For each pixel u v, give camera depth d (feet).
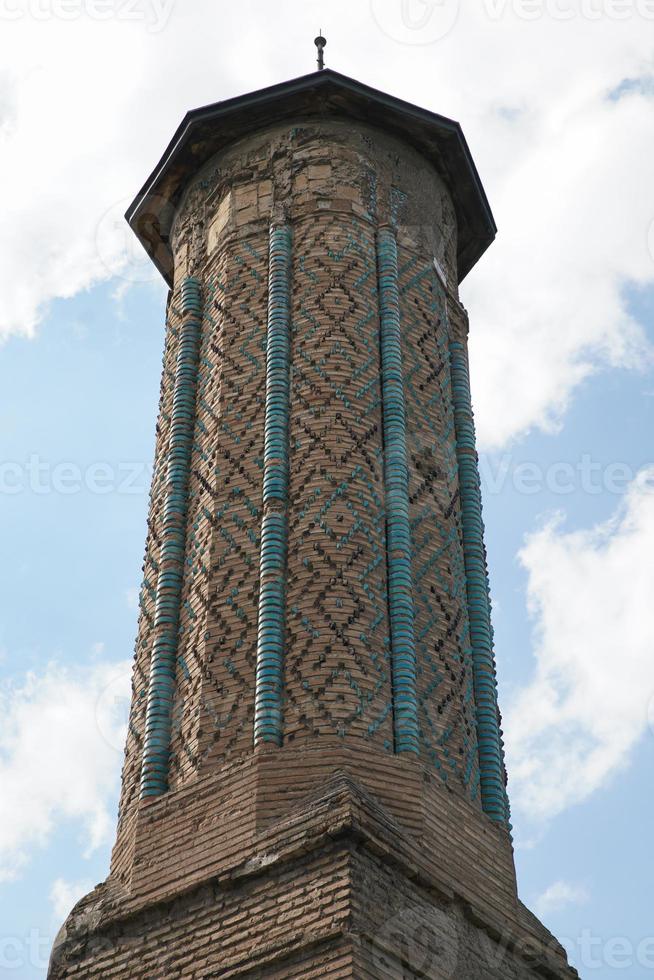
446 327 79.05
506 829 62.64
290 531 66.03
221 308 76.48
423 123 82.38
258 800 57.57
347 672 61.41
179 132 82.53
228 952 53.67
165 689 64.80
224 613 64.69
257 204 79.46
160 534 70.85
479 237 87.86
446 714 63.67
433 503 70.18
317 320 73.26
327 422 69.31
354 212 78.02
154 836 59.52
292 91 80.69
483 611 69.56
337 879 53.26
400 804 58.08
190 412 74.74
